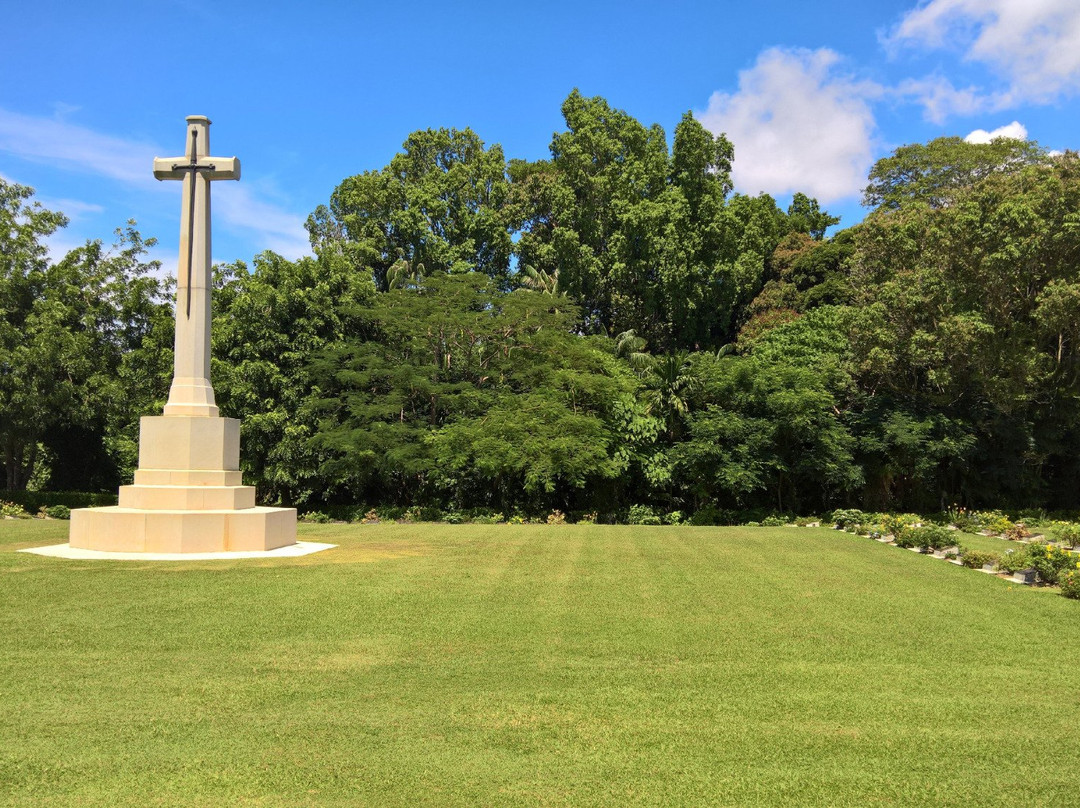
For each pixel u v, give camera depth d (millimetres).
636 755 5730
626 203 41688
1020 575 13836
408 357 34062
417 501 32875
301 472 30906
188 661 7902
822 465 30047
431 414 33156
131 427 31625
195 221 16641
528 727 6250
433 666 7832
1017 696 7168
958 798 5105
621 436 31312
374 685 7227
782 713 6652
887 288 29719
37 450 35125
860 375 32062
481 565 13977
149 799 4949
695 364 33344
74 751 5668
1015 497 32844
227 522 15320
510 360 33344
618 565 14258
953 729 6324
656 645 8727
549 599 11055
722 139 46750
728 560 15148
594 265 41562
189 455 15953
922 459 29422
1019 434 30828
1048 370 29797
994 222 28203
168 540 14953
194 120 16719
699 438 30641
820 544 18141
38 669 7566
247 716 6402
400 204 43500
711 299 43156
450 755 5676
